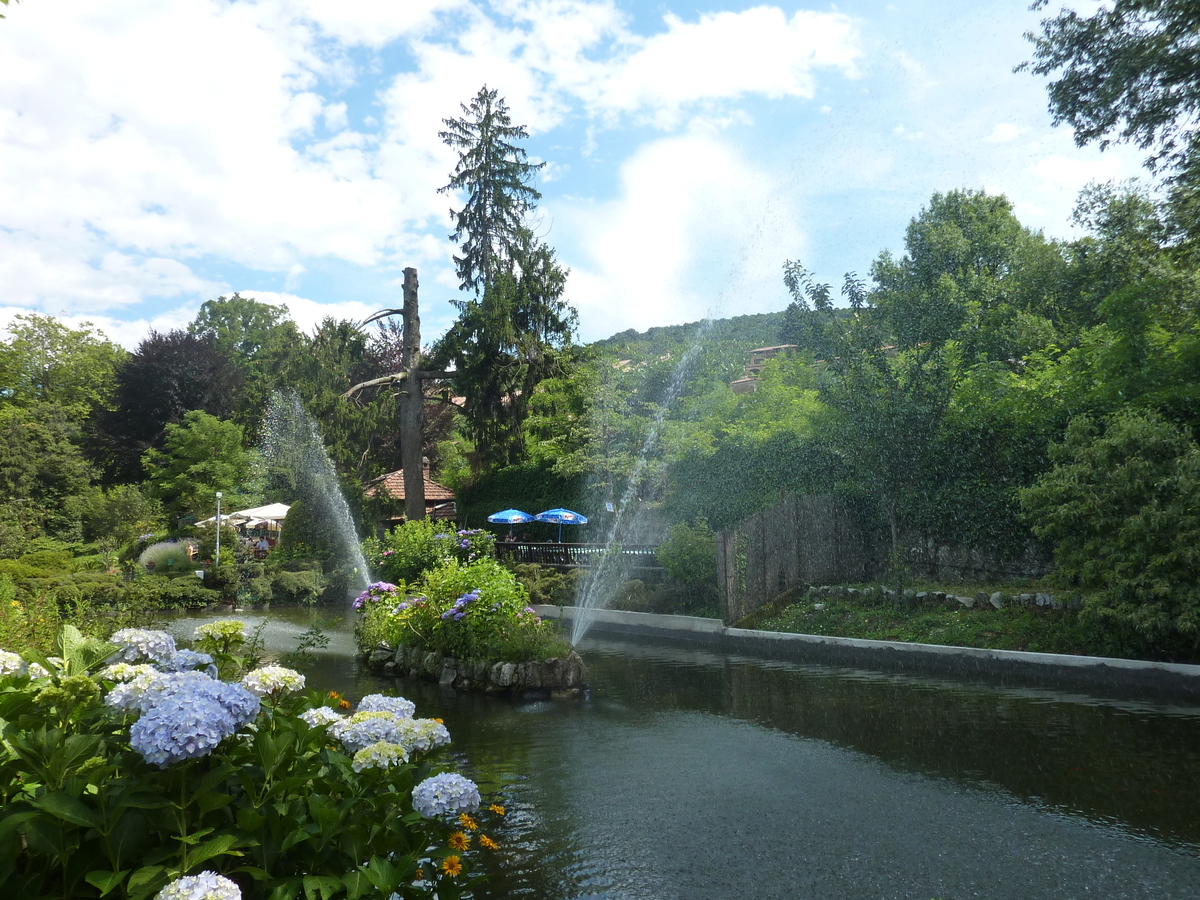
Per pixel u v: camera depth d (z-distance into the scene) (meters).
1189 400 10.24
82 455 38.50
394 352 39.84
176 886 1.87
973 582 13.14
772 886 3.83
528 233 27.91
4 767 2.12
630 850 4.32
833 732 6.88
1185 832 4.40
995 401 12.90
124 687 2.30
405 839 2.65
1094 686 8.42
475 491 27.94
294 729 2.56
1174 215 13.88
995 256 22.17
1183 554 8.16
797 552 14.68
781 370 21.14
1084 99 13.88
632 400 21.89
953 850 4.24
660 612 15.17
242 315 59.03
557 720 7.66
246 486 32.25
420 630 10.62
